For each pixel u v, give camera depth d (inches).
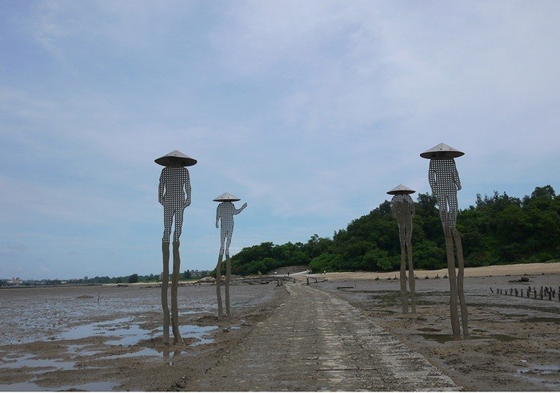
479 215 3764.8
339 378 395.2
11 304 2133.4
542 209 3435.0
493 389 364.8
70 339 778.2
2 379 475.5
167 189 658.2
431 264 3277.6
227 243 997.8
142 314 1269.7
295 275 3983.8
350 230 4192.9
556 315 881.5
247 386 380.8
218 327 869.8
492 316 876.6
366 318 844.0
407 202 965.2
